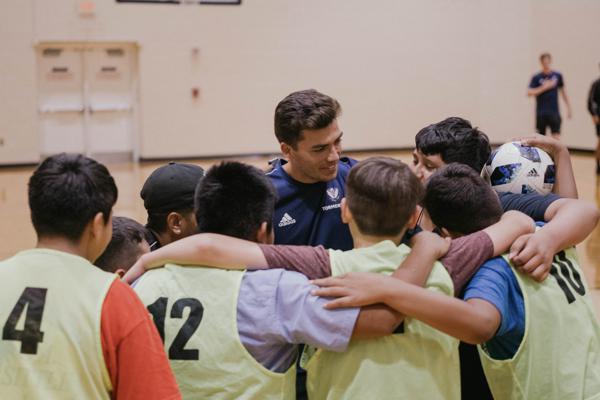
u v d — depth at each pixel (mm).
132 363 1448
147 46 13102
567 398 1717
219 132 13664
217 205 1723
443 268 1660
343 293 1577
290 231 2377
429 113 14922
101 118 13203
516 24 15133
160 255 1727
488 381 1831
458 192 1833
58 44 12711
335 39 14117
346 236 2410
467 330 1564
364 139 14602
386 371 1597
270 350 1636
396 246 1689
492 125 15352
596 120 11398
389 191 1613
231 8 13422
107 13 12820
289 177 2389
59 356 1425
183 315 1646
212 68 13477
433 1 14625
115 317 1458
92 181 1504
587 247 6586
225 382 1616
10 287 1470
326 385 1652
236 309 1628
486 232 1773
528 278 1768
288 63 13891
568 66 14320
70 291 1462
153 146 13375
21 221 7969
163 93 13305
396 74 14602
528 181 2246
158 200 2199
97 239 1545
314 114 2203
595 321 1858
